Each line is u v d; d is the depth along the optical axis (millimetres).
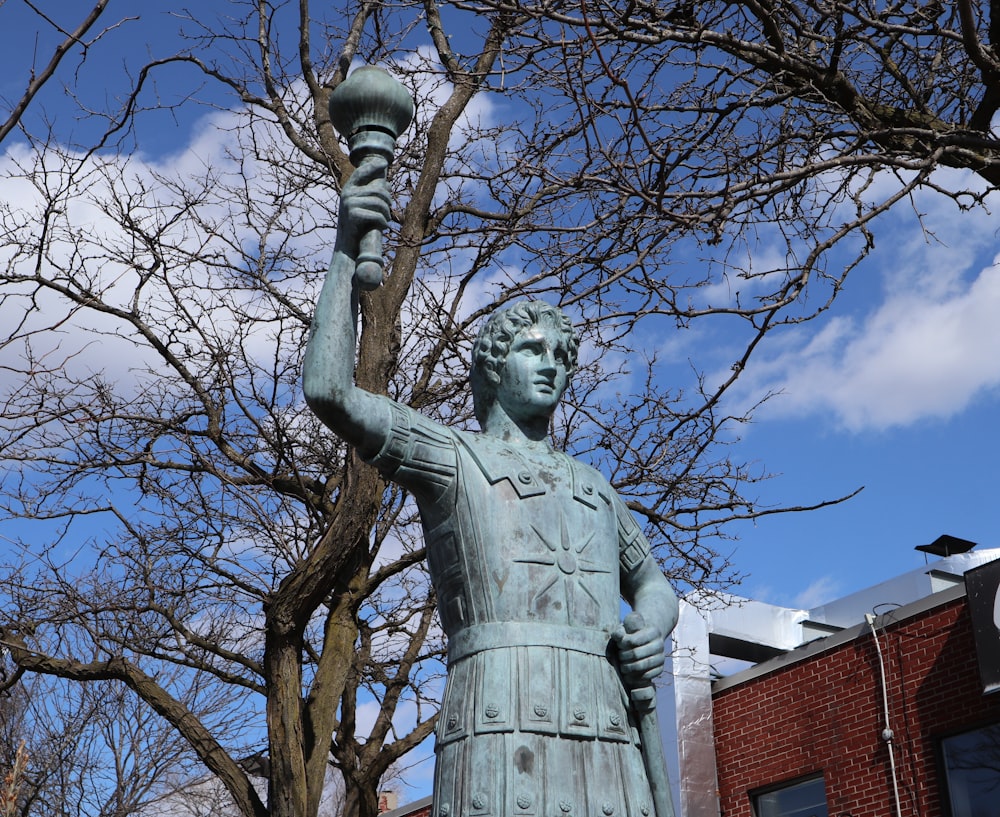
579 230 7152
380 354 10164
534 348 4328
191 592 11594
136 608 11023
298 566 10672
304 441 12070
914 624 13906
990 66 6918
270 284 11430
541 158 8227
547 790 3691
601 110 7023
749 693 15742
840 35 7320
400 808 21188
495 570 3951
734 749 15688
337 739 12547
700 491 11227
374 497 9875
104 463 11312
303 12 11445
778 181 7285
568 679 3850
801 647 15211
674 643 16094
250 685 11320
